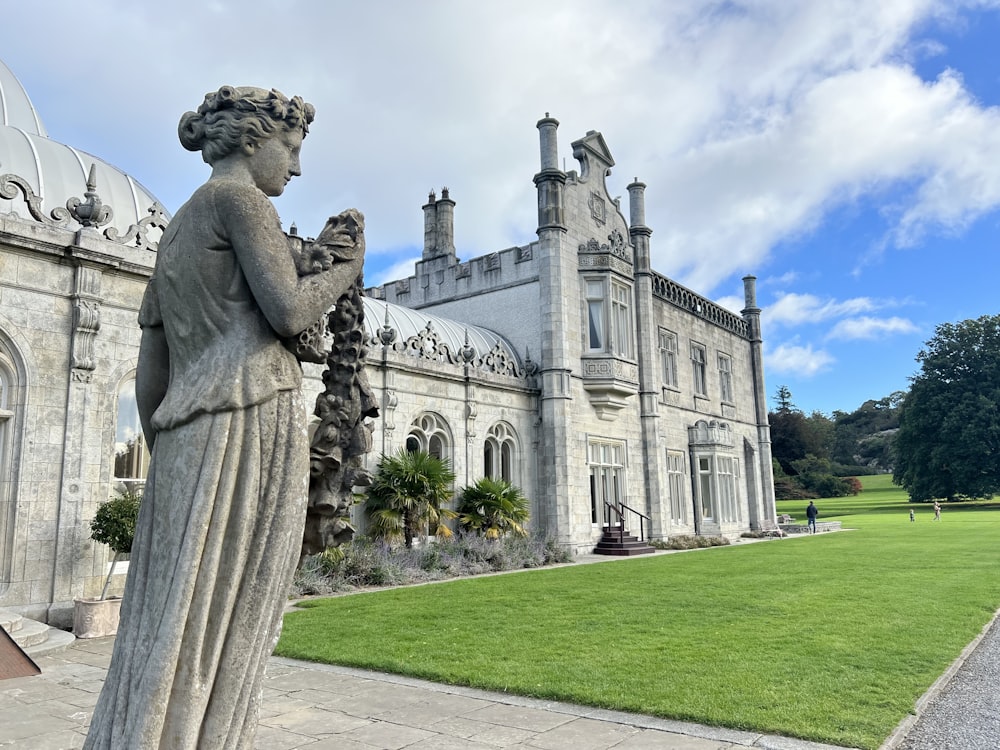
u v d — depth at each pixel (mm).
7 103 17016
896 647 7637
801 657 7219
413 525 16703
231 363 2168
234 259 2244
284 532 2176
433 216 28203
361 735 5168
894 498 79000
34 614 9977
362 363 2562
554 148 23922
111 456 11148
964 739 4988
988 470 61594
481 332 23953
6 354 10211
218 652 2061
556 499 21984
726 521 31438
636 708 5621
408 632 8961
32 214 10836
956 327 66062
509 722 5426
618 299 25719
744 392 37188
